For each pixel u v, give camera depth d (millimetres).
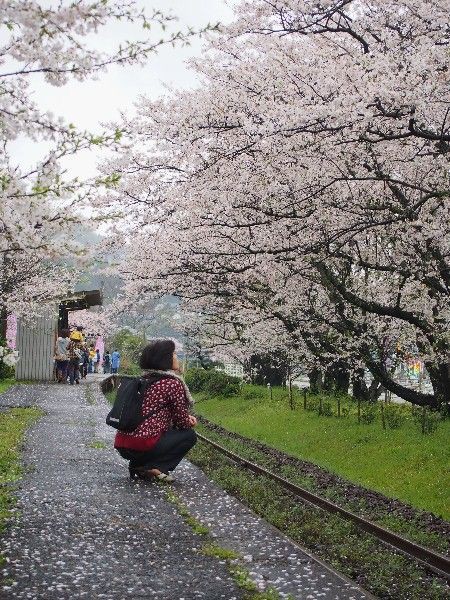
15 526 7406
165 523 8016
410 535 9250
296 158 13188
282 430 22734
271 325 24797
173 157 17594
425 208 14719
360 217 14586
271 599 5512
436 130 13047
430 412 19188
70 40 6137
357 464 16859
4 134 6340
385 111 11664
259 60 14344
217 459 14492
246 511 8914
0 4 5562
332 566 7336
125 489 9766
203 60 16250
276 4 12648
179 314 39688
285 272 17719
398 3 12133
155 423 10539
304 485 12492
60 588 5566
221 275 19750
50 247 6574
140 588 5688
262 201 14945
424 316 18016
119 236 19219
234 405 32219
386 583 7027
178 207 17344
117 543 7031
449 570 7574
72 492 9344
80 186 6438
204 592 5656
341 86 11641
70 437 14938
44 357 34062
